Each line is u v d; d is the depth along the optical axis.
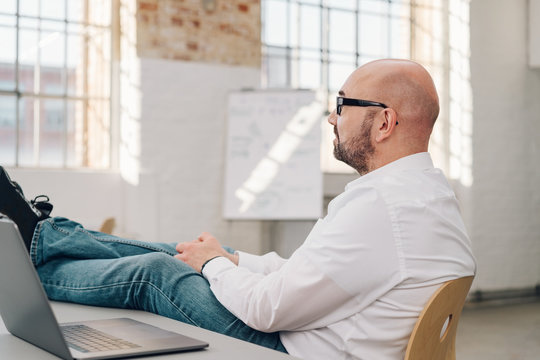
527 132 6.81
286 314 1.32
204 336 1.14
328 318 1.34
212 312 1.41
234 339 1.12
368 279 1.30
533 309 6.20
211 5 5.31
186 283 1.43
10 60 4.77
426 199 1.35
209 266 1.46
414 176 1.38
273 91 5.38
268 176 5.31
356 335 1.33
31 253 1.56
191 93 5.26
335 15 6.08
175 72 5.20
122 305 1.45
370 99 1.43
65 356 0.93
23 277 0.94
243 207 5.29
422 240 1.31
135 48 5.05
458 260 1.36
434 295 1.22
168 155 5.18
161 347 0.99
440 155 6.61
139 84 5.07
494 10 6.62
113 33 5.17
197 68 5.29
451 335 1.38
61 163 4.96
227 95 5.37
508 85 6.70
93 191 4.99
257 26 5.54
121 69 5.16
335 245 1.30
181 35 5.22
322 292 1.30
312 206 5.29
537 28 6.73
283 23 5.83
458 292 1.30
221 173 5.39
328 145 6.02
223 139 5.39
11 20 4.77
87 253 1.58
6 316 1.10
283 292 1.31
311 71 5.96
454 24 6.55
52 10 4.92
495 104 6.62
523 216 6.76
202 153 5.31
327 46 6.04
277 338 1.43
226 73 5.41
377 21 6.30
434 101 1.44
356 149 1.46
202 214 5.31
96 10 5.11
